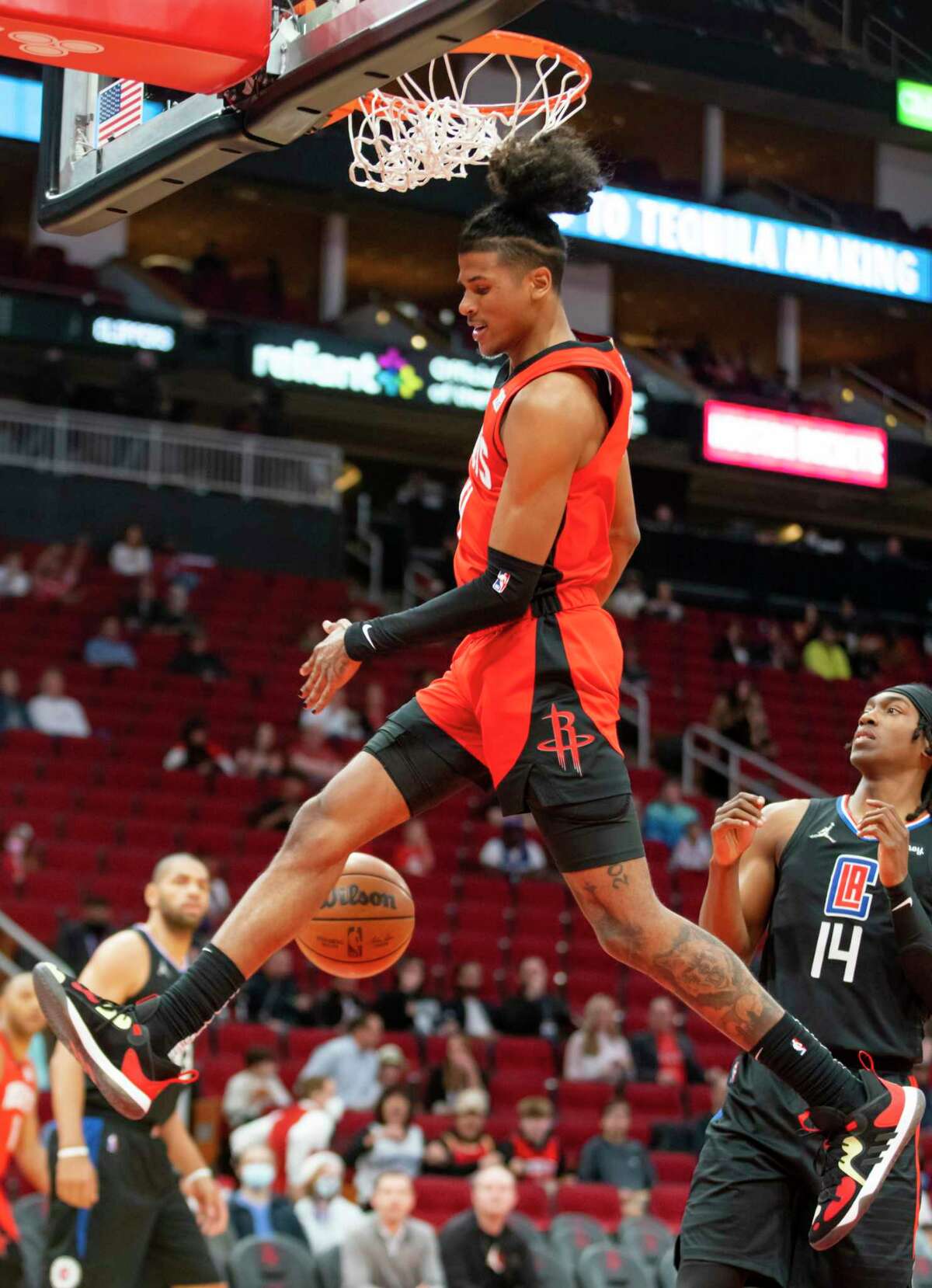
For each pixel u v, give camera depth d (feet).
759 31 56.90
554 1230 29.04
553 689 10.16
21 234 78.64
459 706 10.44
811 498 82.02
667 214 64.03
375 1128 30.76
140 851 42.86
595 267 77.00
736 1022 10.34
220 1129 30.48
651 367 75.61
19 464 61.52
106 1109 18.65
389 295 86.84
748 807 12.00
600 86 74.95
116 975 18.25
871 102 58.70
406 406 67.31
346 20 10.57
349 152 59.52
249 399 71.61
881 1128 10.44
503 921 45.29
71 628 54.13
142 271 71.56
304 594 61.98
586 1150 33.40
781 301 81.92
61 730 48.19
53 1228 18.65
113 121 13.09
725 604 72.79
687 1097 38.42
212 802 46.29
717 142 75.56
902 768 12.73
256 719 52.01
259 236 82.07
